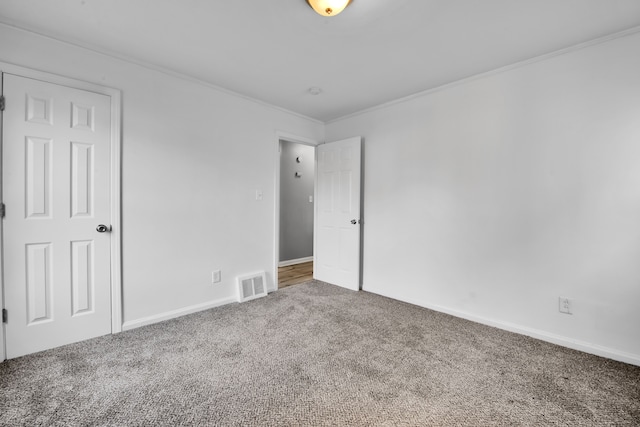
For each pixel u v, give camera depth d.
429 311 2.84
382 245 3.33
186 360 1.90
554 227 2.19
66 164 2.05
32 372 1.74
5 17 1.79
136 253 2.39
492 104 2.48
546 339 2.22
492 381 1.71
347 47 2.13
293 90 2.93
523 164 2.33
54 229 2.02
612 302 1.98
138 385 1.63
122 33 1.97
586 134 2.05
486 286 2.54
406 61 2.33
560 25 1.84
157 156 2.49
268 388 1.62
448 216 2.77
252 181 3.20
